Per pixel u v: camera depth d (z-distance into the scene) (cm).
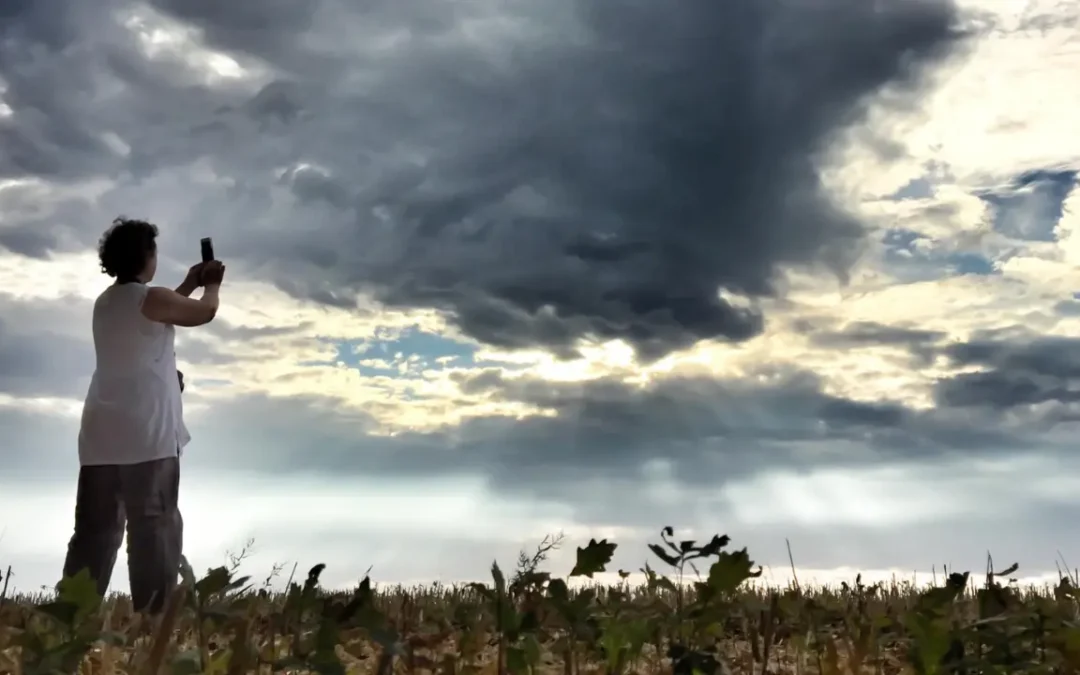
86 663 266
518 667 241
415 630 336
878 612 330
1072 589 305
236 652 210
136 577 461
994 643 239
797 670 299
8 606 287
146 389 470
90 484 468
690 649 261
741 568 241
